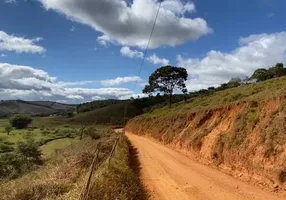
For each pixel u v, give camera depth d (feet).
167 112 191.83
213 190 47.75
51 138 377.50
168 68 280.72
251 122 63.00
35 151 202.39
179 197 45.01
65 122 639.35
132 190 45.93
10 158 164.04
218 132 80.84
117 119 499.92
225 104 92.43
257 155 54.03
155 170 68.28
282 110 55.77
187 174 62.28
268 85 106.11
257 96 74.49
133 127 269.64
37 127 609.01
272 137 52.47
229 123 78.38
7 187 55.72
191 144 94.17
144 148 118.83
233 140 65.82
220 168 67.00
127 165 62.85
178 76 282.56
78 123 583.58
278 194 43.21
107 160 56.08
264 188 47.21
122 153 80.02
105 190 36.78
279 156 48.42
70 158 72.13
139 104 481.05
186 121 123.24
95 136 175.11
